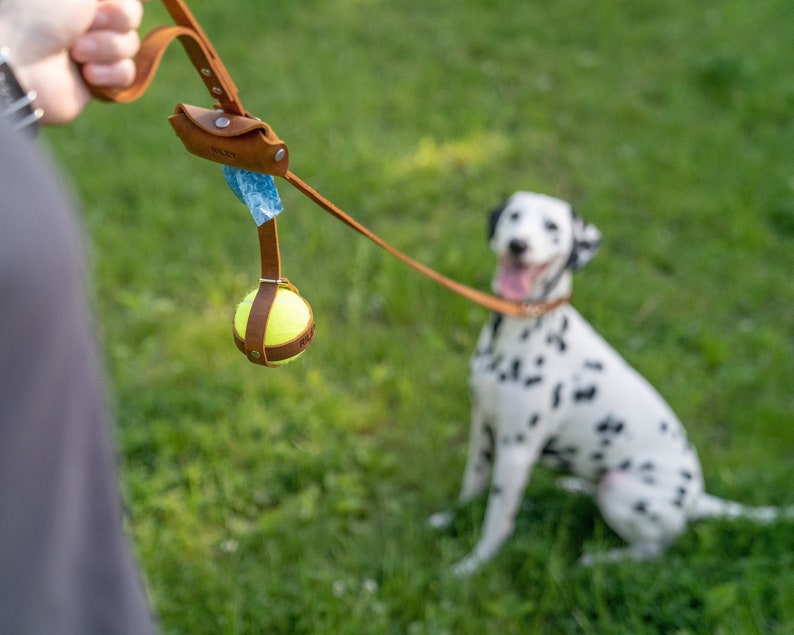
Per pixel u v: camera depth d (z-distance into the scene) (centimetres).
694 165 549
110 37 121
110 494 88
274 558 298
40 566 78
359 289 437
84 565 85
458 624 277
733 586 276
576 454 301
